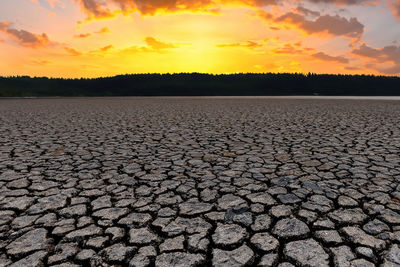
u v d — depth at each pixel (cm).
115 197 312
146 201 301
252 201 298
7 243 224
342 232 234
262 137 677
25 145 595
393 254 204
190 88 8612
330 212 270
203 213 272
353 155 488
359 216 260
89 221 258
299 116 1164
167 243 222
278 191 324
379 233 231
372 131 744
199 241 224
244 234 234
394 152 505
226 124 923
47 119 1088
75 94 7331
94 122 994
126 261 200
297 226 245
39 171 407
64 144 606
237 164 441
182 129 819
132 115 1257
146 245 220
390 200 294
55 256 207
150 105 2067
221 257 204
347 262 196
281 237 229
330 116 1148
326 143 596
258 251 211
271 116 1173
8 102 2567
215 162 454
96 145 596
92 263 199
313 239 225
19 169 417
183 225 250
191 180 367
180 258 203
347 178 365
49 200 304
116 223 254
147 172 403
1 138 675
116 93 7975
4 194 320
